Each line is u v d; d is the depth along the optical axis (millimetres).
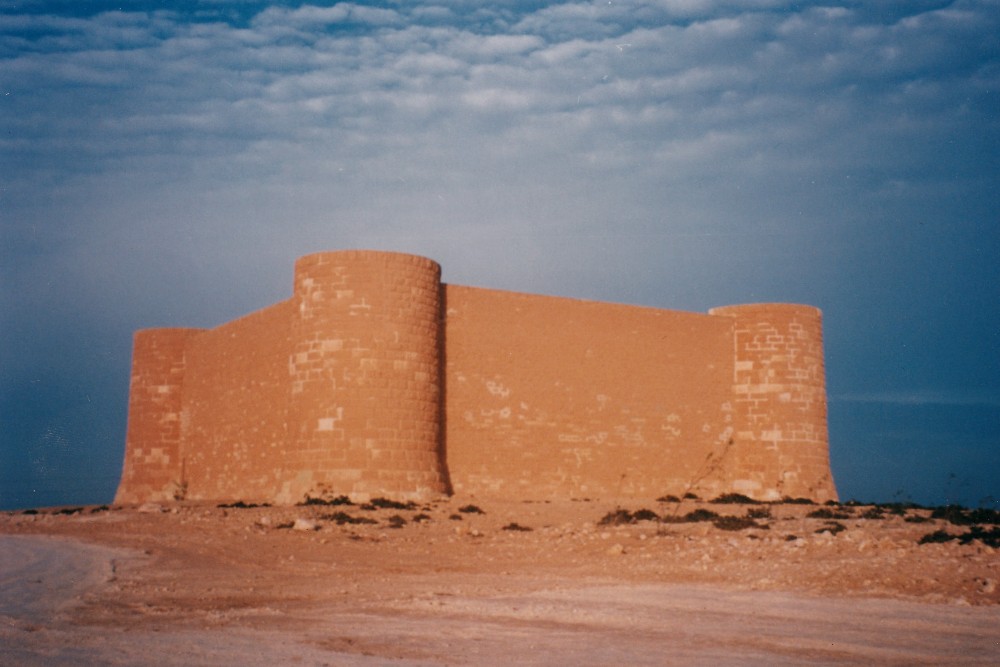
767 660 9805
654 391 37125
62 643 10953
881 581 14664
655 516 27109
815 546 18672
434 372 32625
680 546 20234
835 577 15133
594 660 9828
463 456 33469
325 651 10391
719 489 37719
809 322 38656
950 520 23734
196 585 16531
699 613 12750
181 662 9781
